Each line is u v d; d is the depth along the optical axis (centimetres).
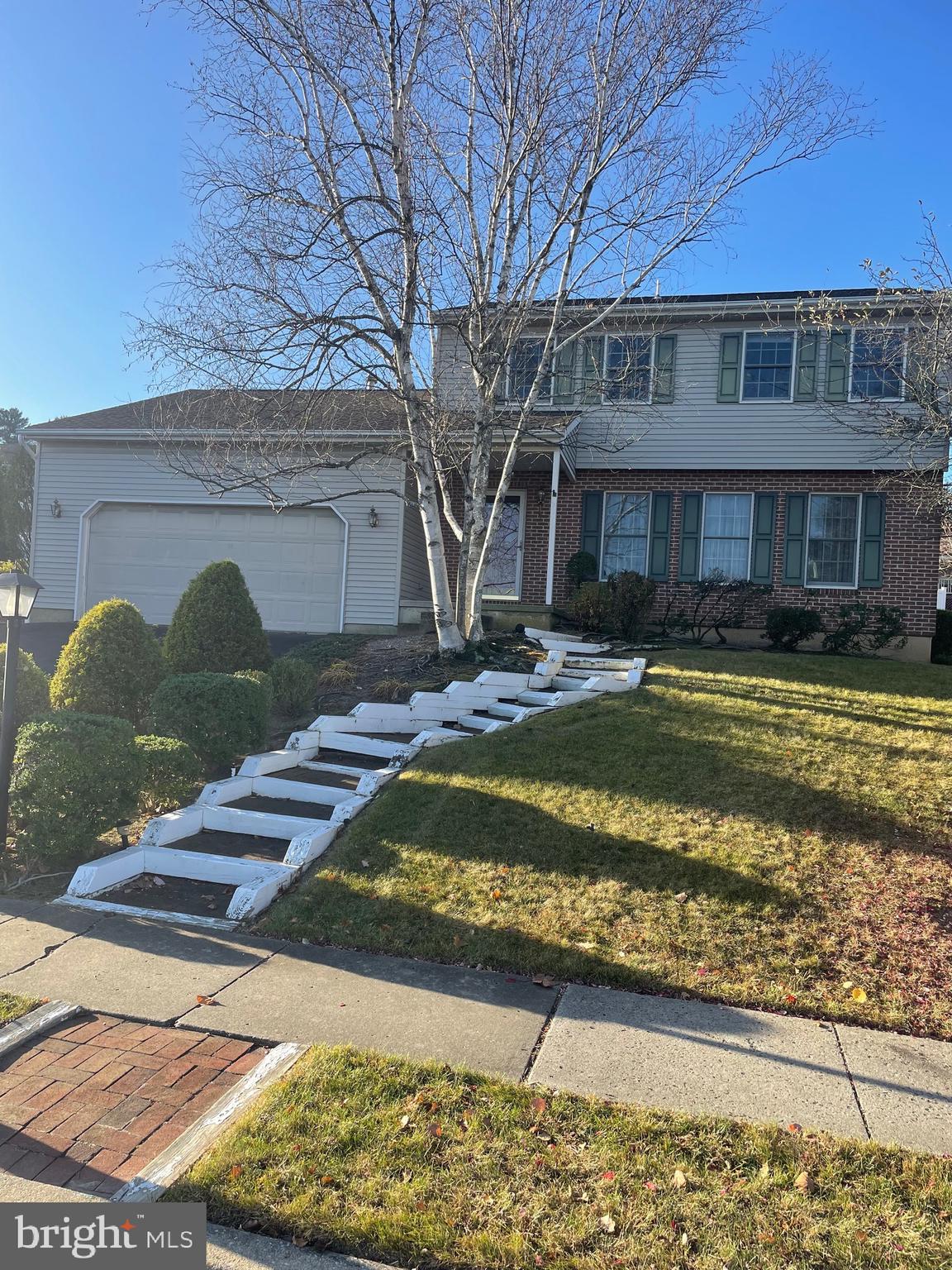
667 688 1030
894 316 1184
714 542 1672
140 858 622
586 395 1636
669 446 1667
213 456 1180
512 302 1115
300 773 807
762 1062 381
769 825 641
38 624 1642
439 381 1235
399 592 1555
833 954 484
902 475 1198
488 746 804
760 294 1606
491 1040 396
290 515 1602
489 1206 283
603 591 1472
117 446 1655
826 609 1612
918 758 777
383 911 540
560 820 653
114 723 659
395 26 991
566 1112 336
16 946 499
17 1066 374
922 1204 286
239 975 467
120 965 477
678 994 449
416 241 1026
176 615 1048
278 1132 320
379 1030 405
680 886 557
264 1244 271
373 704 934
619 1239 270
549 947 493
